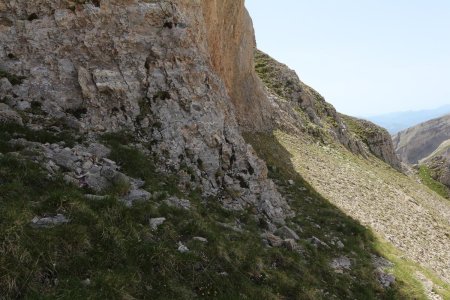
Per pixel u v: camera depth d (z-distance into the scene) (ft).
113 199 39.29
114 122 58.80
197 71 69.56
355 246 67.92
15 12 61.11
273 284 41.60
